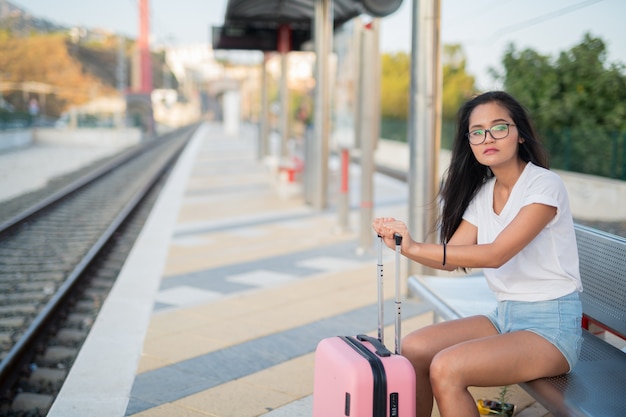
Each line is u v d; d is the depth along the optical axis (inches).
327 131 520.7
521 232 118.1
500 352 116.3
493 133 124.1
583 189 534.0
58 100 2546.8
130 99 2367.1
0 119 1708.9
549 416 156.8
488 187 134.1
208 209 547.8
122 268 345.1
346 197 428.8
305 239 411.5
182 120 4589.1
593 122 610.5
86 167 1043.3
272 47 703.7
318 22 489.4
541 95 640.4
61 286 319.9
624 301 143.0
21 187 759.1
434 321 194.5
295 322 238.5
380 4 298.5
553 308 121.9
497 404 158.6
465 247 121.0
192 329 231.3
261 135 1025.5
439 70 251.0
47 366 228.2
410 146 257.1
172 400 171.0
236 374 189.3
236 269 329.7
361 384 109.9
